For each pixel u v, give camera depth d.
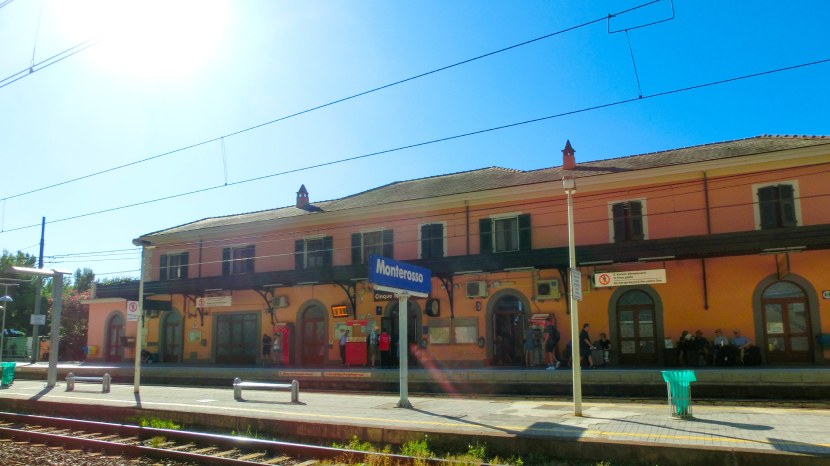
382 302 22.84
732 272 17.69
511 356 20.48
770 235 15.91
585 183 19.89
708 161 18.03
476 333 21.00
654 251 17.25
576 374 10.75
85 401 14.49
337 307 23.59
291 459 9.17
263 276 23.92
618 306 19.12
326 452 9.10
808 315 16.72
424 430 9.42
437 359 21.55
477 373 15.68
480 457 8.61
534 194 20.67
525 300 20.36
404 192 24.94
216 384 20.03
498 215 21.39
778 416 9.92
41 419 12.93
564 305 19.62
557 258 18.58
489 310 20.89
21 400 15.22
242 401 14.07
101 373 23.02
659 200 18.89
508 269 19.52
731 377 13.21
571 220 11.23
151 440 10.80
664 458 7.71
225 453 9.77
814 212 16.83
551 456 8.41
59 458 9.80
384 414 11.34
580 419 10.16
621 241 19.14
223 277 24.95
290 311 25.09
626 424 9.51
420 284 13.48
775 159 17.33
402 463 8.34
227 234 27.27
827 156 16.81
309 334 24.58
